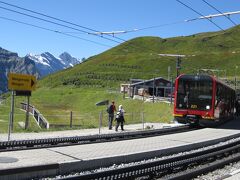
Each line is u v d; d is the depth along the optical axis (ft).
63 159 45.09
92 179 36.99
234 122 132.57
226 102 123.85
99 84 621.31
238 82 338.34
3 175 34.35
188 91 106.22
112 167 45.55
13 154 48.19
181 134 84.69
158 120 158.30
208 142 72.13
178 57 177.27
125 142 67.62
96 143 66.08
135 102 268.82
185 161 50.14
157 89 361.92
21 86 79.15
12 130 85.40
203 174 46.98
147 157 52.80
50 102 392.47
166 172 46.14
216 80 104.63
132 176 40.83
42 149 53.98
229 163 55.57
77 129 96.94
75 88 557.74
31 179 36.86
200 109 104.58
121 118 96.27
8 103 353.31
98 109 296.92
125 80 640.17
